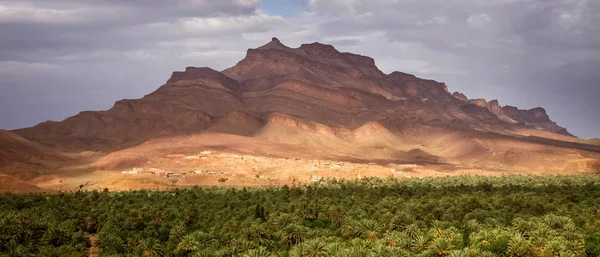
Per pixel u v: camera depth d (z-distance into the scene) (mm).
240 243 90500
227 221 113938
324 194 162875
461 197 144375
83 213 129125
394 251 79875
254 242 92438
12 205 150250
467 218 110375
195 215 126875
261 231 97375
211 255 85062
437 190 176000
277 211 123188
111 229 111750
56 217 125562
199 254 85125
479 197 146000
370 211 122000
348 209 125812
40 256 90062
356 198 149625
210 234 97125
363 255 78750
